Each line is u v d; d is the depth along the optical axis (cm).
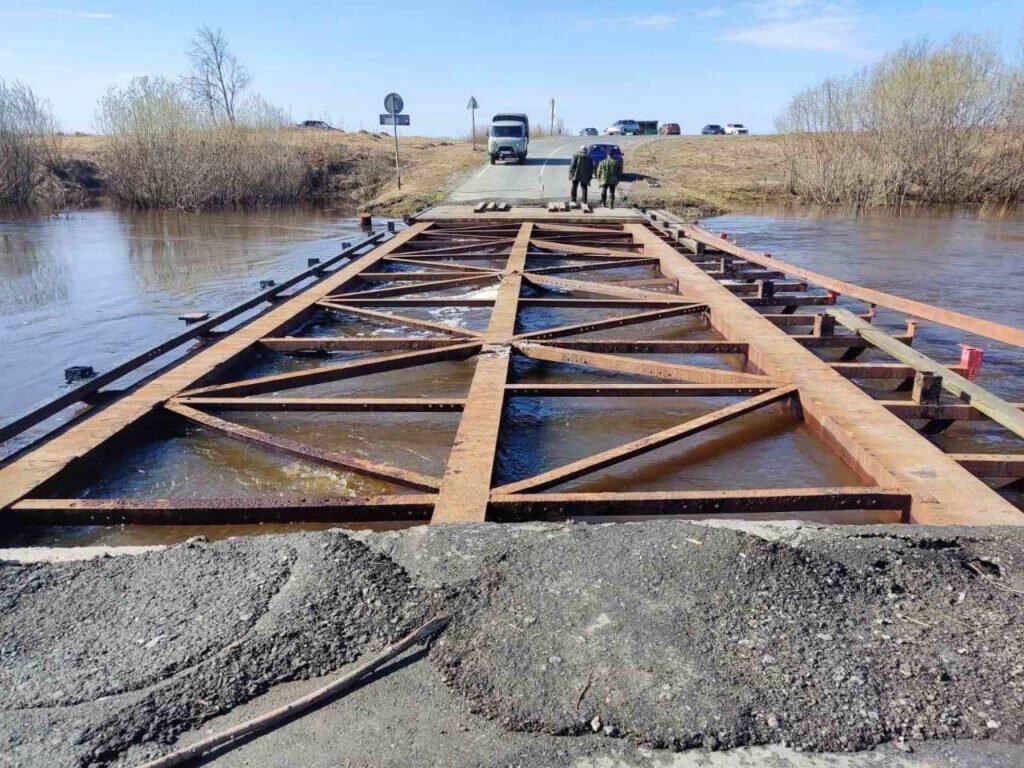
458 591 263
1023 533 306
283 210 2717
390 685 224
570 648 235
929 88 2730
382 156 3531
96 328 920
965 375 600
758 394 536
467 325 848
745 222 2186
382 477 392
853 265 1381
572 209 1856
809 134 2978
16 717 209
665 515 373
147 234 1902
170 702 214
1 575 279
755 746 201
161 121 2691
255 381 550
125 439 476
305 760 198
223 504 353
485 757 198
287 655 233
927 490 363
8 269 1355
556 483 382
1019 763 196
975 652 235
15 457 425
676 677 222
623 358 592
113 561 289
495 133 3069
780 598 258
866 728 206
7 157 2625
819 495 358
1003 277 1243
